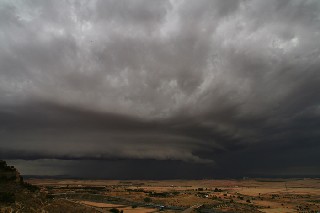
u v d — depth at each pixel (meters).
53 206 109.12
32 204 100.50
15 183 112.81
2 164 119.44
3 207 87.44
